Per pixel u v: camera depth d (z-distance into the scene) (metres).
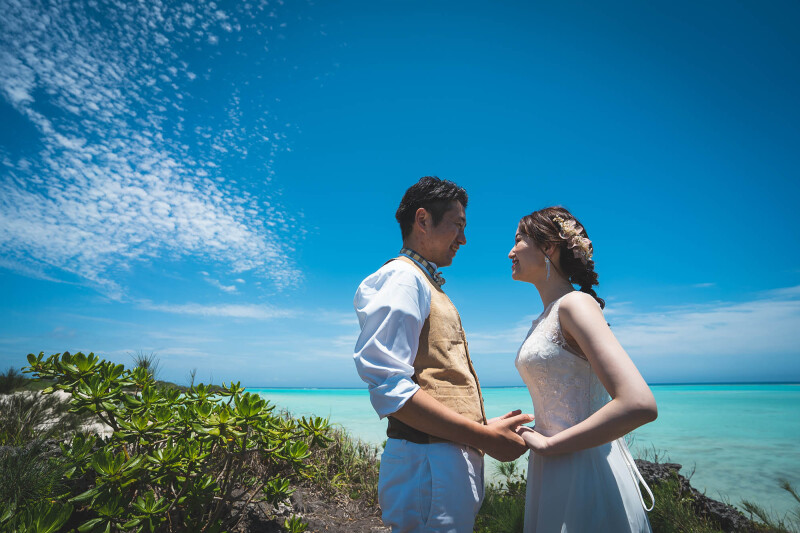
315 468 3.82
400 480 1.55
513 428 1.63
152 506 1.87
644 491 3.89
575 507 1.55
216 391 2.64
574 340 1.67
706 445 10.30
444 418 1.45
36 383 4.43
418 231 1.89
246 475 3.08
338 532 2.91
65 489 2.06
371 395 1.49
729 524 3.66
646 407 1.33
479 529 3.41
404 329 1.53
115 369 2.26
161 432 2.10
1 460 1.94
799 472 7.32
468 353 1.87
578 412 1.64
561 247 1.86
